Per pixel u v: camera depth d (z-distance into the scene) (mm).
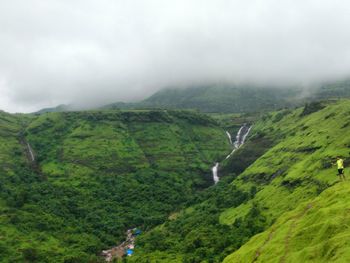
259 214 159875
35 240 178500
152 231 198250
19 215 197000
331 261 65562
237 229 152375
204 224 178125
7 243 169250
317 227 83500
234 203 195500
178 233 182875
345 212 83000
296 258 75375
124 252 179875
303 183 163750
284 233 94125
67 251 173875
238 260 97625
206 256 138125
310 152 199125
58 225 199500
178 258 144750
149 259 151875
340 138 185375
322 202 99438
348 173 142625
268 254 86938
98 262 162500
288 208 150750
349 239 68750
